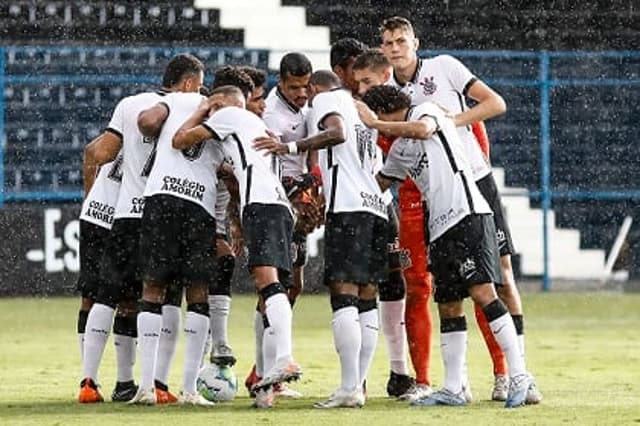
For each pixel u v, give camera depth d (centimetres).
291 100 2577
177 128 2380
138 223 2469
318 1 6384
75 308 4891
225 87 2377
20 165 5844
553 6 6444
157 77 5409
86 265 2609
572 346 3759
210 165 2389
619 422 2136
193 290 2384
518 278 5978
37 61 5994
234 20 6288
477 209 2322
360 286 2384
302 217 2566
